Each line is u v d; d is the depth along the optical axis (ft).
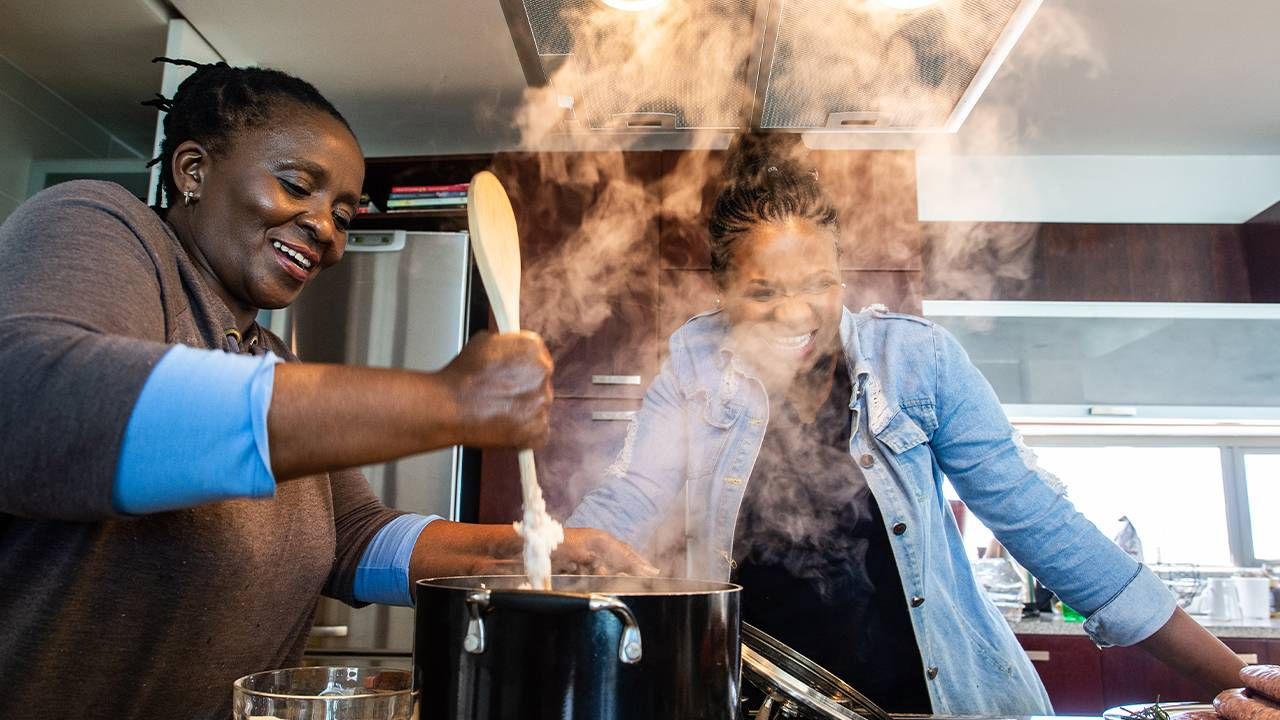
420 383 1.75
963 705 3.59
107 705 2.37
